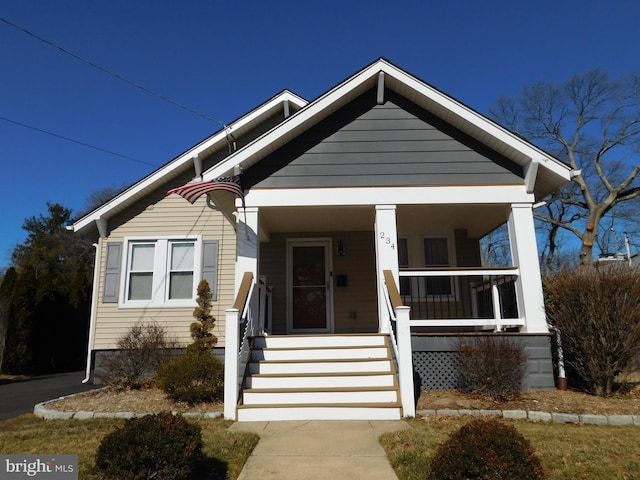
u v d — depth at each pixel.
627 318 7.05
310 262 11.16
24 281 14.98
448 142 8.63
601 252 30.39
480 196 8.38
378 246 8.28
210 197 8.57
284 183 8.50
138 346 8.84
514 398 6.93
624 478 3.99
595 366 7.18
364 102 8.88
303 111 8.36
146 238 10.81
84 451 4.79
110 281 10.55
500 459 3.34
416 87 8.40
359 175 8.53
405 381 6.42
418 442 4.88
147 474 3.53
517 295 8.05
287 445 5.03
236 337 6.58
